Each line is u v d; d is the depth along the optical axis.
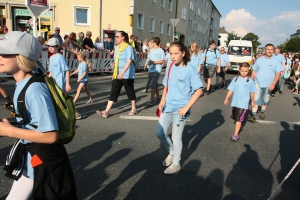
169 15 28.31
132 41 14.45
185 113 3.21
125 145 4.35
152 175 3.43
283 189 3.26
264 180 3.46
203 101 8.44
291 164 3.99
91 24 18.27
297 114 7.48
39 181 1.75
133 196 2.95
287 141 5.00
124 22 18.64
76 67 11.07
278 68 6.16
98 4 18.03
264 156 4.24
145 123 5.59
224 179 3.43
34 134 1.64
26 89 1.67
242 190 3.19
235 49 19.67
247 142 4.84
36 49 1.72
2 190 2.89
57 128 1.70
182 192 3.08
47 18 17.70
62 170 1.84
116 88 5.79
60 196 1.84
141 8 21.31
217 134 5.21
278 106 8.54
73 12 17.80
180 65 3.33
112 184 3.17
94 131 4.94
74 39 11.11
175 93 3.36
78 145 4.25
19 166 1.81
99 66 12.34
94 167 3.55
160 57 7.27
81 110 6.41
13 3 16.84
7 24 17.11
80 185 3.10
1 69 1.66
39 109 1.64
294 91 12.57
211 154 4.21
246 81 4.76
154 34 24.94
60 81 5.16
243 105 4.75
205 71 9.61
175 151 3.49
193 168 3.69
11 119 5.30
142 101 7.84
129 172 3.47
